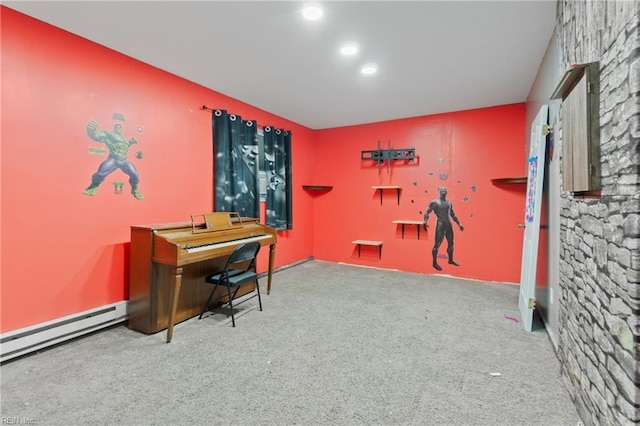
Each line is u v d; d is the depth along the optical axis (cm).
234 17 213
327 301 331
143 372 194
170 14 210
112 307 254
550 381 188
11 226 207
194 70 301
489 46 253
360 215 505
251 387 180
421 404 166
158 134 296
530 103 351
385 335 250
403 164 470
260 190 432
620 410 115
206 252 256
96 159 249
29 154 214
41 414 156
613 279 122
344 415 157
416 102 395
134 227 256
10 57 204
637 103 105
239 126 383
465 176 427
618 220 117
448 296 349
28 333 209
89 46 244
